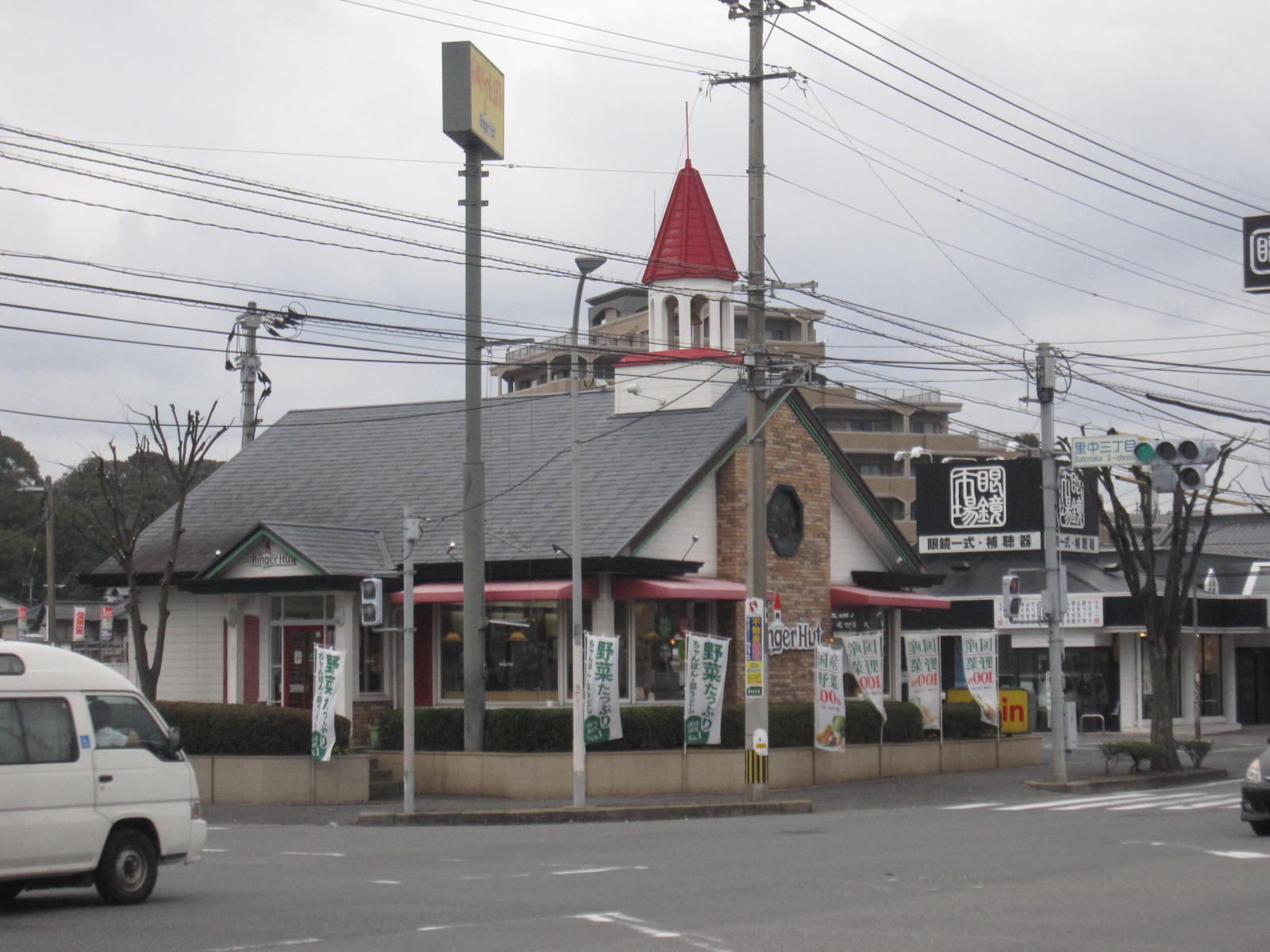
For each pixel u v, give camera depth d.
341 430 37.75
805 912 12.52
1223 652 53.47
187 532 34.72
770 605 31.73
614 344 82.25
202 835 14.64
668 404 33.47
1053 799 27.08
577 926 11.83
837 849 17.89
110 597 44.50
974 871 15.25
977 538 35.38
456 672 30.70
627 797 26.62
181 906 13.59
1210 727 51.56
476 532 27.59
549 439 34.34
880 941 11.02
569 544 29.31
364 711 31.02
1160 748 32.03
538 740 27.33
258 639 32.09
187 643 33.09
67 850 13.33
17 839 13.01
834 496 35.34
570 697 29.44
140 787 14.04
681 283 33.88
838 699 29.50
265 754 26.56
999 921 11.96
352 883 15.16
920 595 36.66
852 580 35.75
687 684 27.55
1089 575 47.97
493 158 28.95
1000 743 34.34
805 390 79.62
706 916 12.30
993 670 33.88
